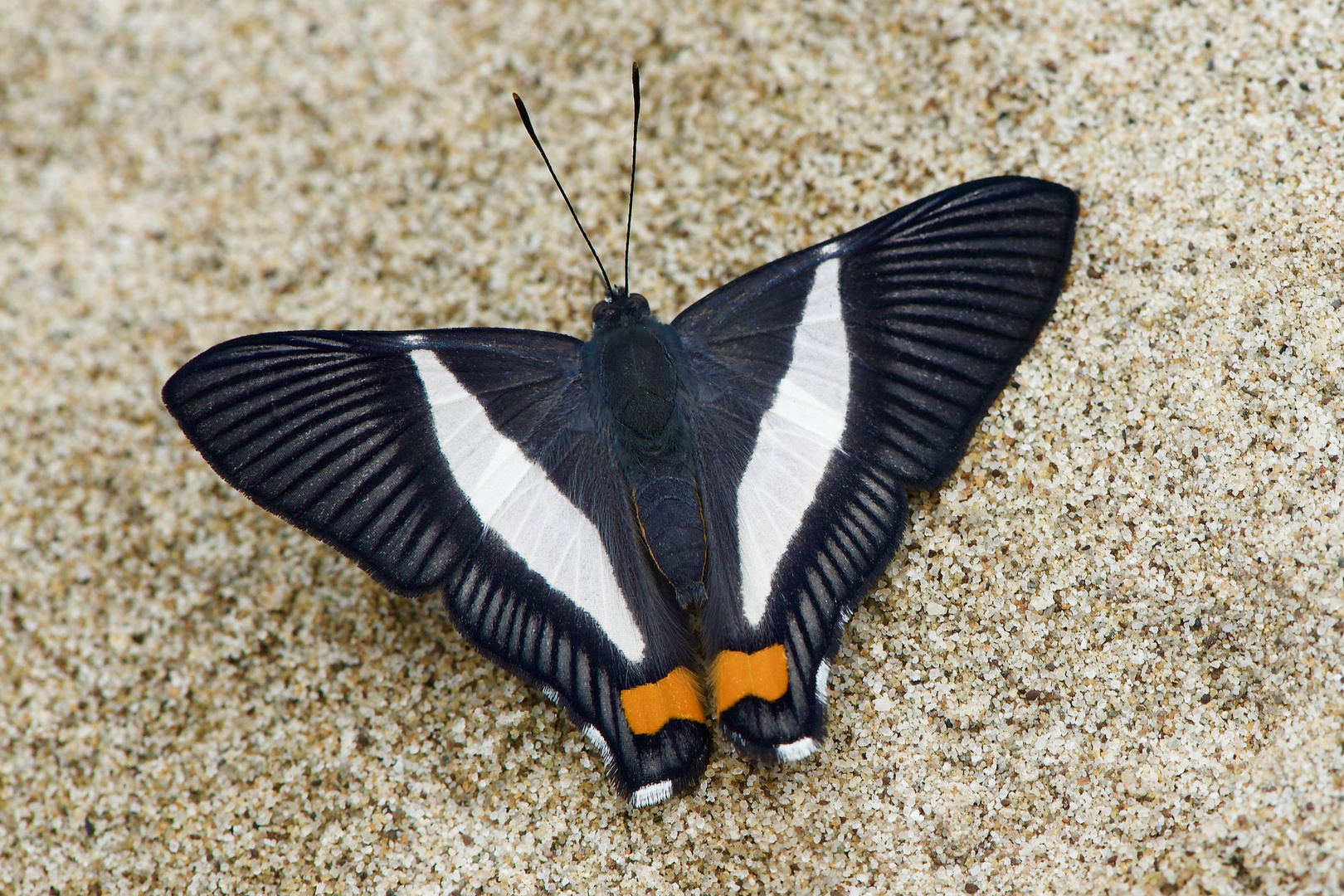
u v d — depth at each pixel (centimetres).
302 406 38
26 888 38
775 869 38
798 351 38
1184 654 38
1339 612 38
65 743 39
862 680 38
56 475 39
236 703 39
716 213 39
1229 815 38
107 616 39
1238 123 39
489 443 38
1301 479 38
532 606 38
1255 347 38
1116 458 38
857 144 39
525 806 38
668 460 38
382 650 39
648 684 38
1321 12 39
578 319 39
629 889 38
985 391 38
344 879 38
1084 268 39
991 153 39
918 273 38
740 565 38
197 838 38
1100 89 39
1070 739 38
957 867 38
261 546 39
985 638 38
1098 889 38
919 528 38
